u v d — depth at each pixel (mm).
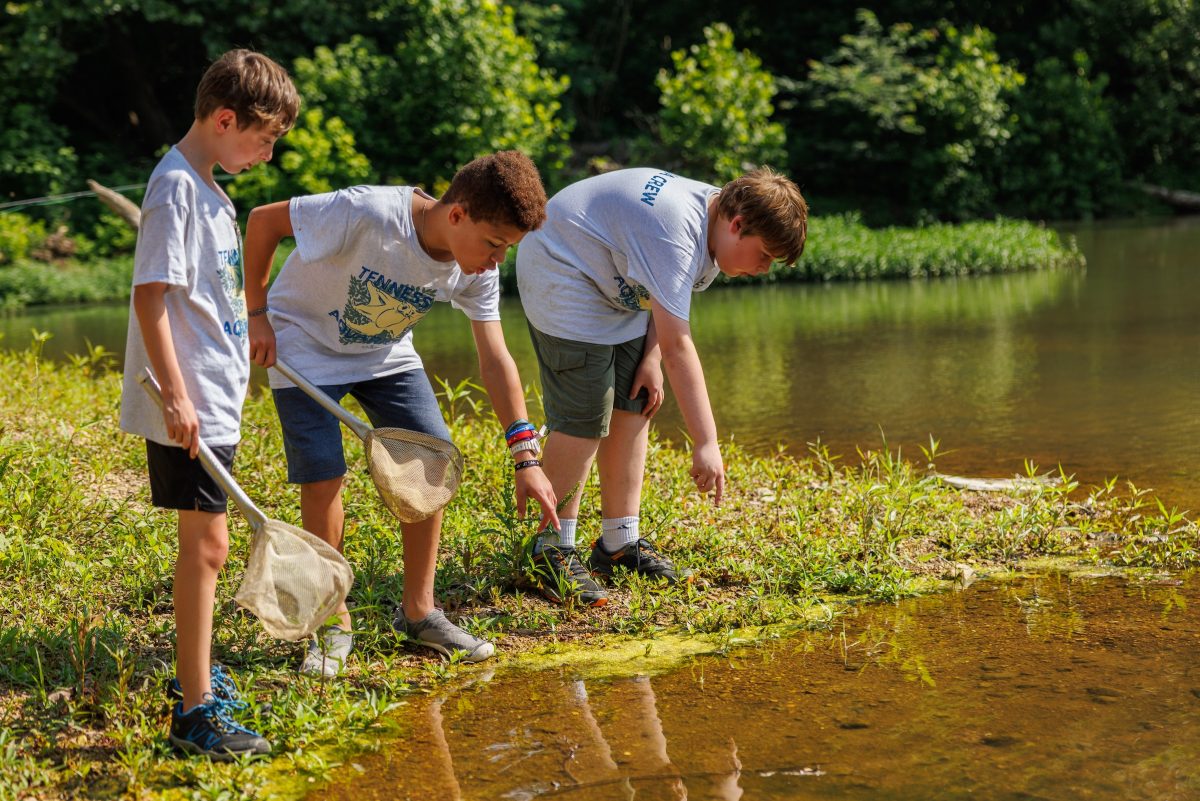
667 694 2879
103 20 20000
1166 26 27156
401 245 2863
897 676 2939
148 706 2709
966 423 6066
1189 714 2639
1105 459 5137
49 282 15359
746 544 3943
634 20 26672
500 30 18578
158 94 23141
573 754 2551
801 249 3328
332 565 2646
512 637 3297
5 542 3453
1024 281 13805
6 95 19250
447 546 3859
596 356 3498
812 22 25469
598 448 3760
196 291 2529
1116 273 14047
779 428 6125
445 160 18703
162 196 2455
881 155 22406
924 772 2398
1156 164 27828
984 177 23859
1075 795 2273
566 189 3592
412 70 18422
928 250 15305
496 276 3201
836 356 8656
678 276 3279
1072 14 28047
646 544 3770
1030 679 2881
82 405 5660
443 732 2691
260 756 2553
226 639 3119
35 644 3006
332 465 3031
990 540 3990
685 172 19656
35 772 2424
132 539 3699
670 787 2377
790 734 2615
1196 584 3588
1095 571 3748
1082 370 7508
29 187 18891
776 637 3271
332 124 17125
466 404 6793
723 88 19359
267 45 20703
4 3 19062
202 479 2557
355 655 3107
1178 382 6902
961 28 26547
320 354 3039
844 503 4238
